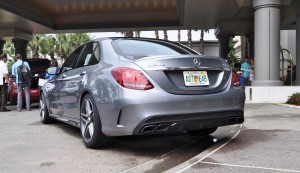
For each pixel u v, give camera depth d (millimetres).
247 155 4367
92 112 5074
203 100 4598
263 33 12375
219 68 4883
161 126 4398
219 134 5906
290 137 5305
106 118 4684
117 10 21578
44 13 21812
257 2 12508
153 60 4488
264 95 11758
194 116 4523
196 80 4664
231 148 4758
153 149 5031
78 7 20656
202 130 5672
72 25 23891
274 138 5270
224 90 4836
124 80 4453
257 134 5629
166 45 5582
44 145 5355
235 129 6195
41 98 7992
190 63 4648
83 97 5352
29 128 7141
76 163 4289
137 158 4527
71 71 6125
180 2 17906
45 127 7258
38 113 10352
